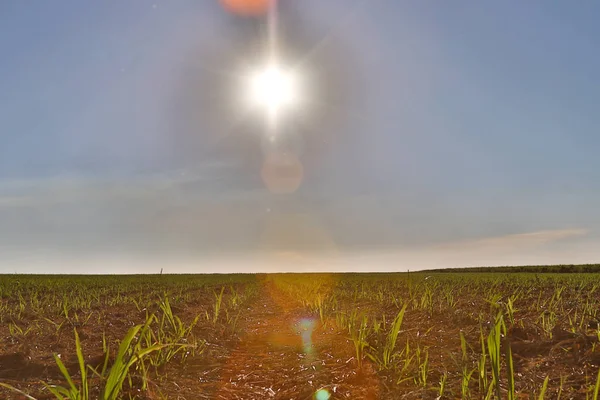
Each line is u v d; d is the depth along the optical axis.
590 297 11.73
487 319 8.62
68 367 5.95
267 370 6.18
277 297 19.11
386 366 5.71
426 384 5.05
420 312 10.65
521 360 5.79
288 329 9.69
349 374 5.56
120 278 32.03
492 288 16.33
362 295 15.59
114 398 3.72
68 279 28.88
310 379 5.58
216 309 9.95
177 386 5.32
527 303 11.27
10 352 6.59
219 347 7.62
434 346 6.96
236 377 5.87
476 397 4.51
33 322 9.84
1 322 9.67
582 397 4.25
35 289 19.55
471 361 5.82
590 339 6.05
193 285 24.12
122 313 11.66
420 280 23.42
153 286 22.64
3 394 4.78
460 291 15.13
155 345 4.02
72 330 8.77
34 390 4.98
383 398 4.71
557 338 6.46
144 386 4.93
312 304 13.73
